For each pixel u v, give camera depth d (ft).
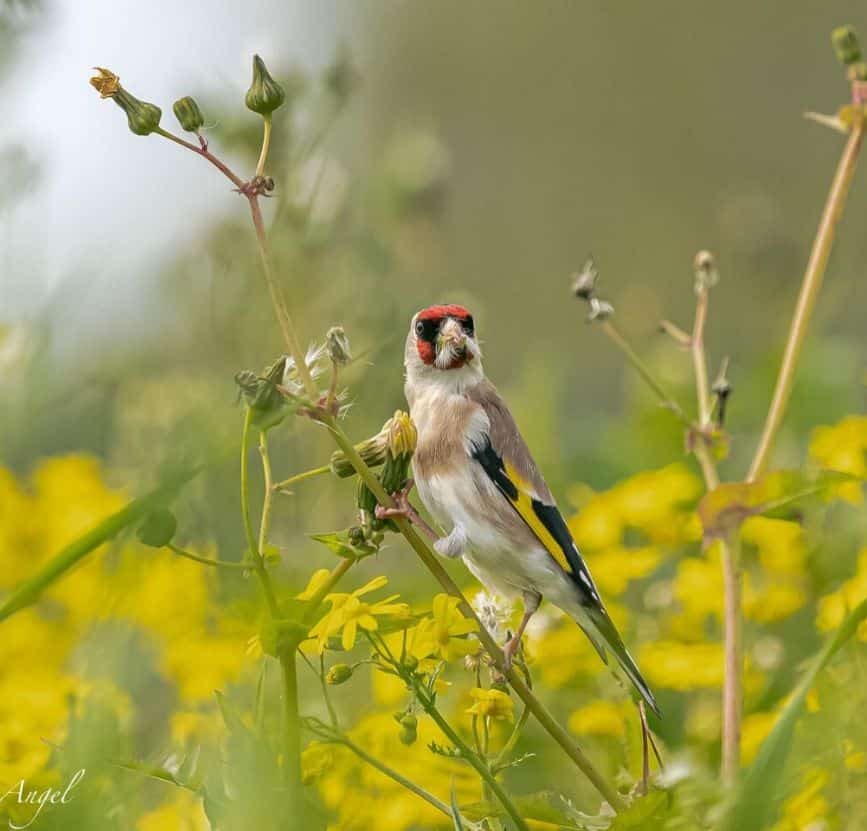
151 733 30.14
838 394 49.42
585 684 33.96
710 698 34.81
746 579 35.76
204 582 30.68
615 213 104.22
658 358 53.01
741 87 110.32
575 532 38.14
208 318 42.83
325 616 23.53
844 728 26.25
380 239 46.80
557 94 110.32
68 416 40.14
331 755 25.57
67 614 34.19
